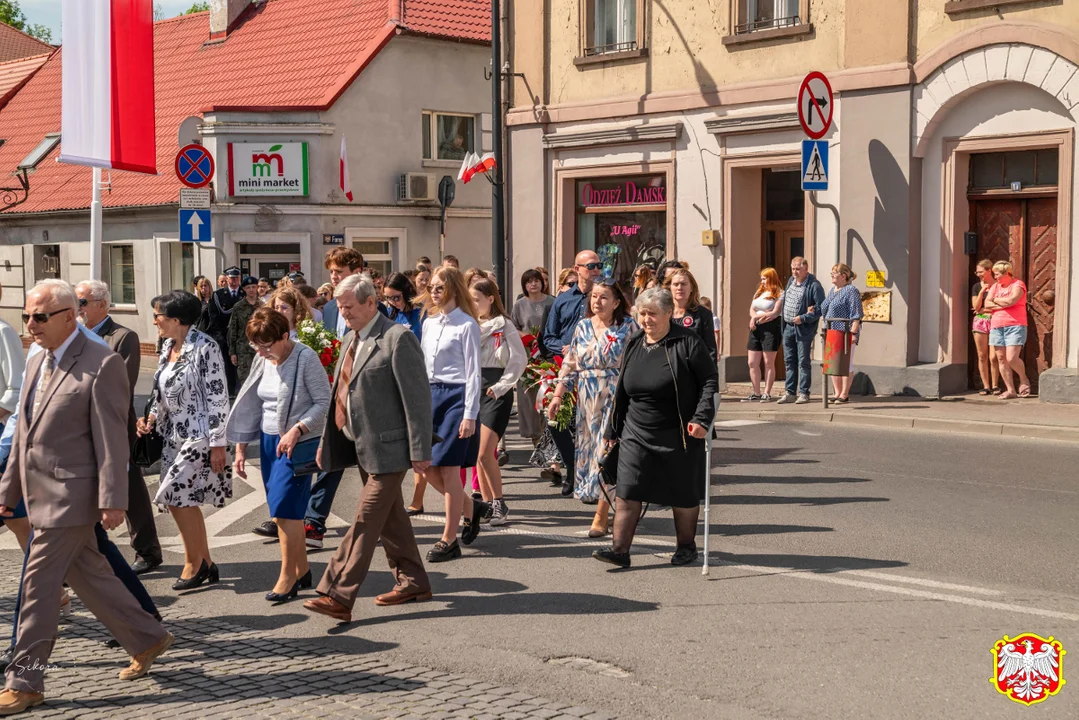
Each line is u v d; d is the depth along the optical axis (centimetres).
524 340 1097
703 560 811
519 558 834
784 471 1148
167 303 758
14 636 567
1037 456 1192
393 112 2862
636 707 532
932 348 1672
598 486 891
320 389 739
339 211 2786
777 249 1911
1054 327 1564
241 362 1625
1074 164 1520
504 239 2180
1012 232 1622
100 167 1145
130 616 584
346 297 696
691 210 1936
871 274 1695
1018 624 645
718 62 1886
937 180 1655
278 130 2745
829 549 830
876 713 518
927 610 674
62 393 564
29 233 3325
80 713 534
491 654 616
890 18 1664
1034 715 512
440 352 845
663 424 786
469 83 2989
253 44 3203
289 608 723
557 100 2127
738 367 1911
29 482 564
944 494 1010
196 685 571
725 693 548
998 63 1561
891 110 1666
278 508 736
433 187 2884
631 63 2011
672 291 987
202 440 757
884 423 1455
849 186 1717
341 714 525
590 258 1060
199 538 773
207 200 1881
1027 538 846
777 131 1814
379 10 2980
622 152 2036
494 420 944
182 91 3186
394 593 723
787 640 626
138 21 1156
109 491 560
